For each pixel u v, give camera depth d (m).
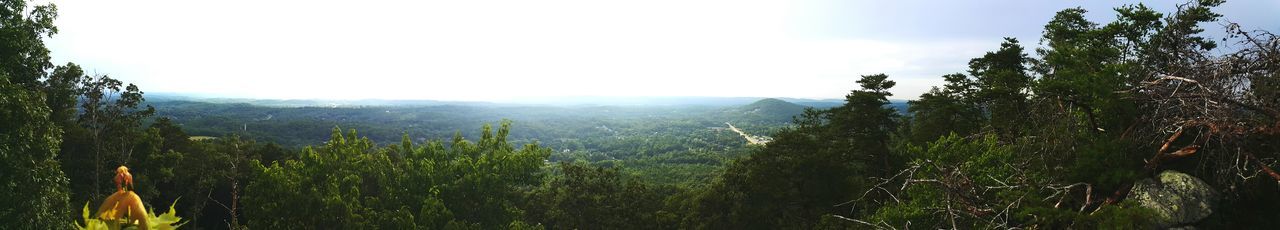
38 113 16.27
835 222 24.23
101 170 29.89
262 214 22.45
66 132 29.12
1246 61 10.74
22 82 19.09
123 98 30.00
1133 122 12.62
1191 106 10.92
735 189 35.00
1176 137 11.25
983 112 29.03
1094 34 20.12
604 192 40.38
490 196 26.72
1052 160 13.56
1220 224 10.39
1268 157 10.53
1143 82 12.00
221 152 39.34
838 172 33.00
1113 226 9.66
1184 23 13.52
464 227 22.94
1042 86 13.73
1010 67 29.75
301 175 24.14
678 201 50.06
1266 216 10.45
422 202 25.08
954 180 12.05
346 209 21.70
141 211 2.51
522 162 27.56
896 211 14.73
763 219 32.91
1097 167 11.88
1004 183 12.20
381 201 25.12
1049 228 10.61
